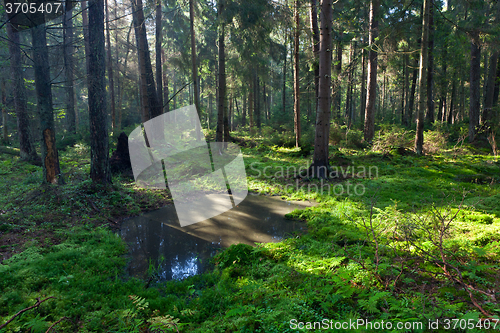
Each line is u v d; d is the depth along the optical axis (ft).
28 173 36.35
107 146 27.71
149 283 14.05
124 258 16.63
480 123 54.13
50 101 27.02
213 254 16.85
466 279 11.80
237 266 14.87
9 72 48.21
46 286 13.11
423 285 11.19
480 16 46.62
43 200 24.67
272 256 15.74
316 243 16.90
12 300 11.69
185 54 47.50
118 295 12.57
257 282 12.87
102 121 27.04
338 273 12.24
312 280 12.55
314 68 50.19
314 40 48.34
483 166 35.86
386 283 11.18
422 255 13.05
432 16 56.03
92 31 25.39
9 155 48.42
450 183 28.94
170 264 15.89
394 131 48.49
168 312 11.07
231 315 10.21
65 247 17.26
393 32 46.50
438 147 48.14
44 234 19.27
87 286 13.11
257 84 89.61
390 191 27.27
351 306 10.69
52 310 11.18
